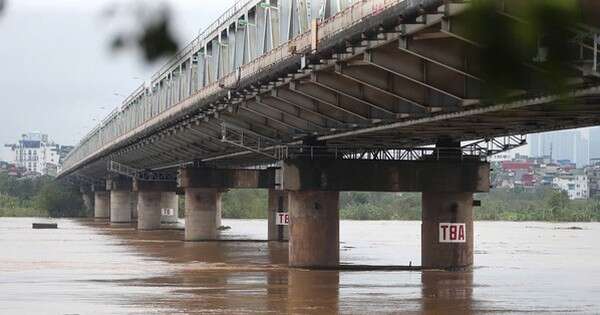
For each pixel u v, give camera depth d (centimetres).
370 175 11175
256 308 7994
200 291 9425
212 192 19688
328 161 11181
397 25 5959
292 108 10244
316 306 8131
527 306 8206
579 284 10250
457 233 11500
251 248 17450
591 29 4219
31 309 7881
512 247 19200
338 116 9588
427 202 11606
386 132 9769
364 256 15188
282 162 11475
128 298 8781
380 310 7869
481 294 9131
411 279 10512
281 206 19800
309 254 11494
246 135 12638
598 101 6594
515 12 1313
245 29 11781
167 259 14375
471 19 1272
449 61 6188
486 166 11269
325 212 11381
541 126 9062
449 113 7494
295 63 8056
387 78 7506
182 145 18188
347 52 7225
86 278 10975
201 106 12175
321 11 8481
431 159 11269
